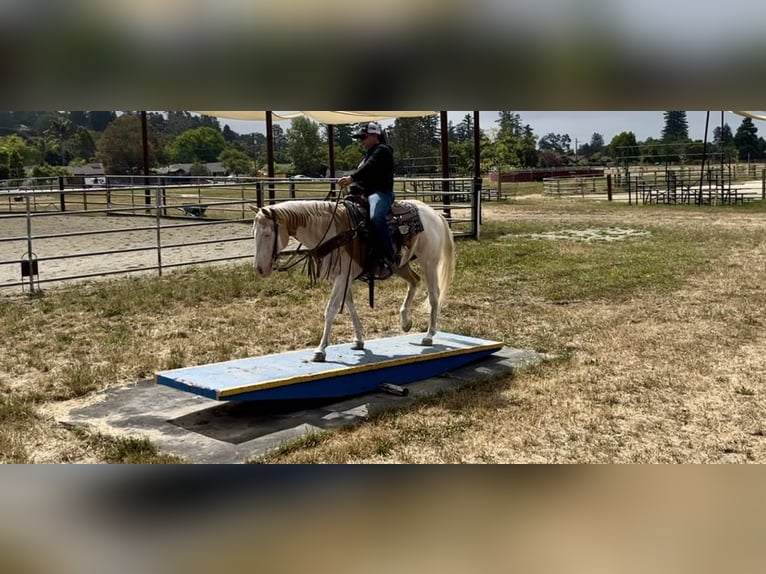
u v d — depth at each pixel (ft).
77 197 101.91
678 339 26.48
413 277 24.54
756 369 22.70
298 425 18.13
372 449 16.21
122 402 19.85
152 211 79.77
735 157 178.91
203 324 28.55
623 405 19.48
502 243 54.03
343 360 21.03
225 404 19.79
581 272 40.83
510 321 29.66
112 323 28.45
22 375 21.90
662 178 150.30
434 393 20.68
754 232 61.98
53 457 15.83
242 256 44.11
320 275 21.12
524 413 18.75
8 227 66.18
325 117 67.92
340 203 21.04
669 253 48.62
